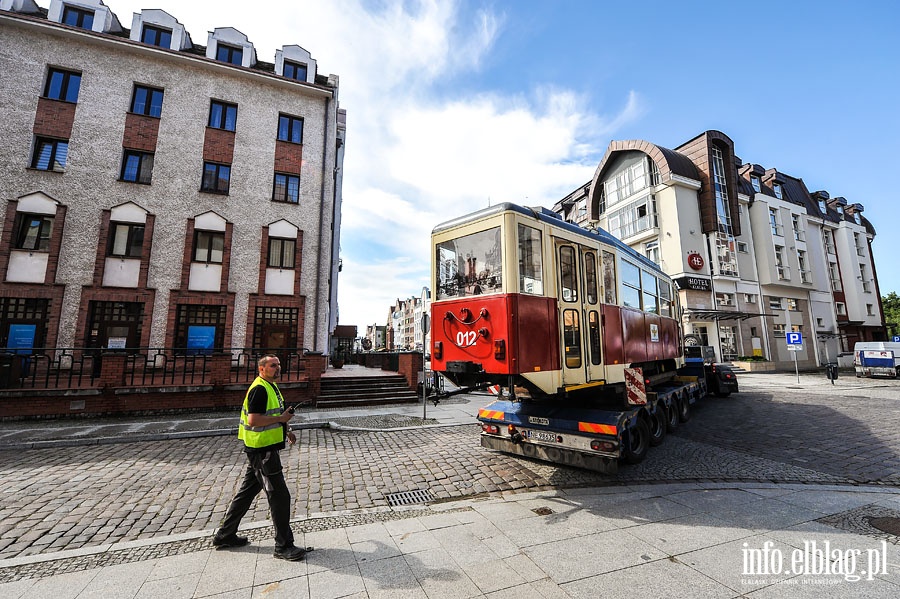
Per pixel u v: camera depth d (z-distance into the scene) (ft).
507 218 17.16
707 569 10.69
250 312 52.95
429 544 12.21
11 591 9.62
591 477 19.21
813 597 9.39
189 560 11.21
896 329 163.12
